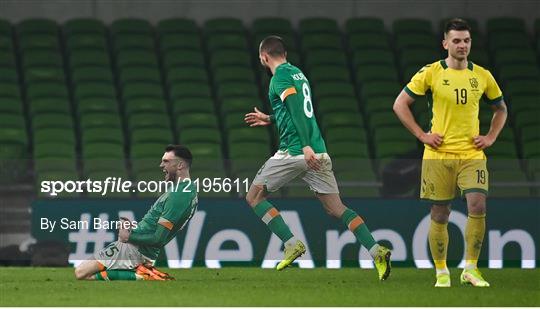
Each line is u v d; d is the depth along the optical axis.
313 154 29.45
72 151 53.00
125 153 55.75
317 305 23.64
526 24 66.56
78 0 64.81
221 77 60.03
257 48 62.56
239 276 33.59
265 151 54.59
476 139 27.50
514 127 57.91
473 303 24.11
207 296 25.53
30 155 52.97
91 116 55.69
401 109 27.84
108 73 59.47
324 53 61.84
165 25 63.28
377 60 62.19
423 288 27.84
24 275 33.56
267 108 58.44
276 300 24.66
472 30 64.06
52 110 56.41
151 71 60.03
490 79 27.83
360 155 54.44
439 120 27.61
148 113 56.97
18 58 60.81
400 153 54.69
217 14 65.88
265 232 39.16
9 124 54.19
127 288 27.75
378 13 66.44
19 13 64.31
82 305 23.48
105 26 63.62
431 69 27.62
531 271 36.69
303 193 42.16
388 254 30.02
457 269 38.44
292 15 66.31
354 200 40.03
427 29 64.75
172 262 38.81
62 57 61.12
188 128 56.09
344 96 59.22
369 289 27.61
